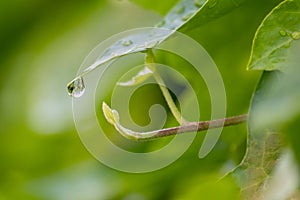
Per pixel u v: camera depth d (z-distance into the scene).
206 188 0.33
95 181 0.44
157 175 0.39
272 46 0.31
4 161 0.48
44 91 0.49
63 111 0.47
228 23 0.35
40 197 0.46
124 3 0.47
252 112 0.31
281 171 0.32
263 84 0.31
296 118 0.31
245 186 0.32
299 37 0.31
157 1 0.37
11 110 0.49
